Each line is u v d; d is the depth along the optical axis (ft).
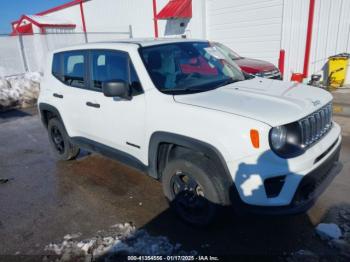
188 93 10.14
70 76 14.14
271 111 8.44
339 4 28.96
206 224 9.64
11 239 10.20
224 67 12.62
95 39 57.41
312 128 8.85
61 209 11.93
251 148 7.95
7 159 17.90
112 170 15.30
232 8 36.99
